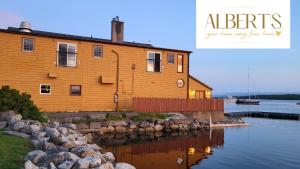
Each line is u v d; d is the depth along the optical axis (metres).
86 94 25.19
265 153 16.09
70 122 20.78
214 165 13.07
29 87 23.00
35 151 8.97
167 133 23.48
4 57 22.27
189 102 29.27
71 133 15.43
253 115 49.53
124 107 26.80
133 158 13.97
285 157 15.16
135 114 24.92
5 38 22.33
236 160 14.17
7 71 22.33
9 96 16.66
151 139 20.11
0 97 16.48
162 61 28.88
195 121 27.12
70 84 24.55
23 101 17.14
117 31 28.41
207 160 14.03
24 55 22.92
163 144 18.20
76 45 24.91
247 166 13.06
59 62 24.20
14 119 14.43
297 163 13.90
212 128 27.86
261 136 23.23
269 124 34.72
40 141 10.77
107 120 22.34
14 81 22.53
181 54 30.02
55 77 23.89
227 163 13.52
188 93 30.25
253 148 17.59
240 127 29.84
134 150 15.98
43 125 15.12
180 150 16.36
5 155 8.80
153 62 28.44
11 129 13.36
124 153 15.09
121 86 26.70
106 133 21.84
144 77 27.88
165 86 28.94
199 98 31.28
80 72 24.98
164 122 24.91
